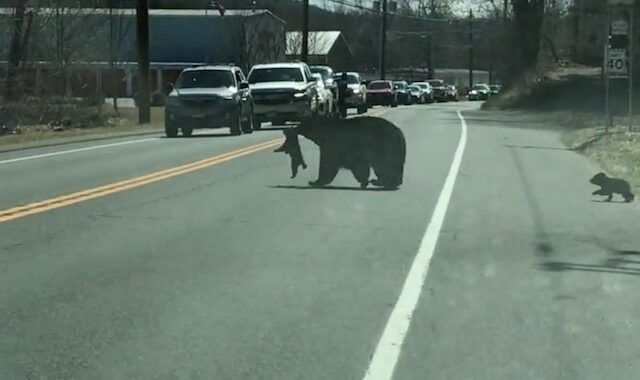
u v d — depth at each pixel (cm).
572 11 6800
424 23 11806
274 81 3544
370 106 6406
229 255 1055
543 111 5209
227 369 657
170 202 1444
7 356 682
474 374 656
